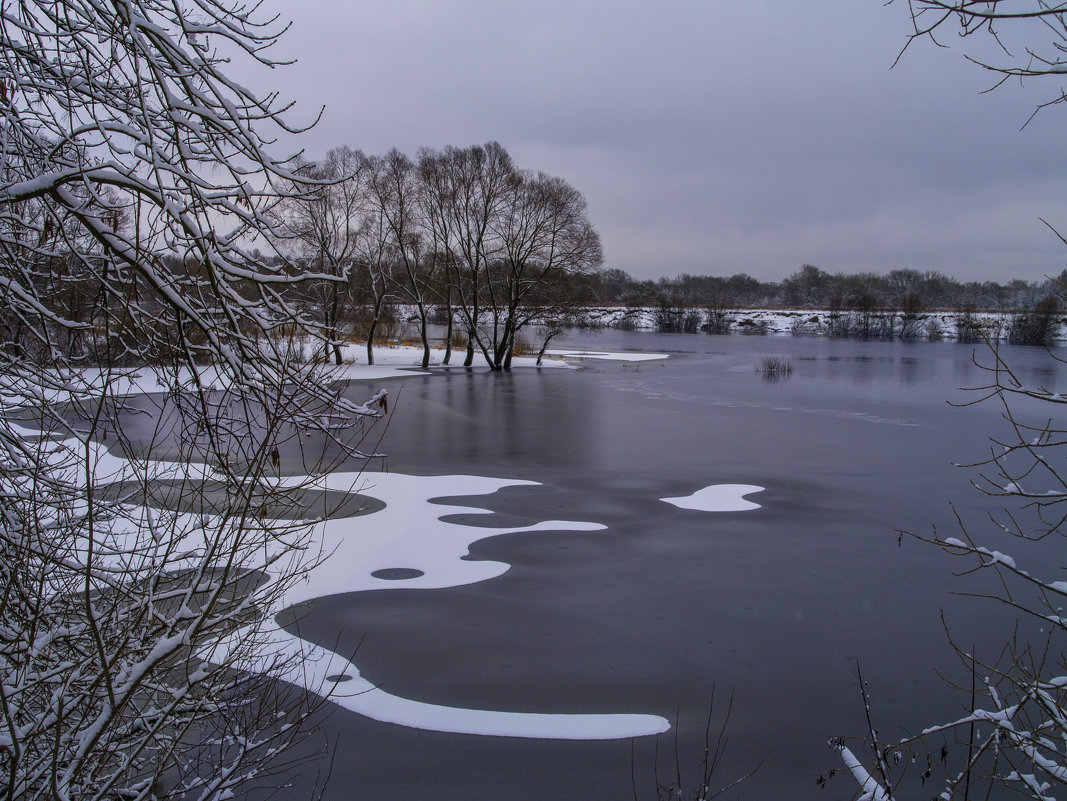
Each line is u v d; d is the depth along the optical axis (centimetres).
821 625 948
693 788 625
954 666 840
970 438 2239
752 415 2684
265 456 374
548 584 1070
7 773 380
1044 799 372
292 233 433
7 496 396
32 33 386
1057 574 1142
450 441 2155
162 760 421
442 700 758
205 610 335
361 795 607
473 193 4328
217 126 370
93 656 362
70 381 470
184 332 396
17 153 442
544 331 5416
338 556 1145
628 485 1648
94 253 438
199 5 370
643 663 842
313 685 771
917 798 609
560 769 650
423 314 4525
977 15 320
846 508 1484
